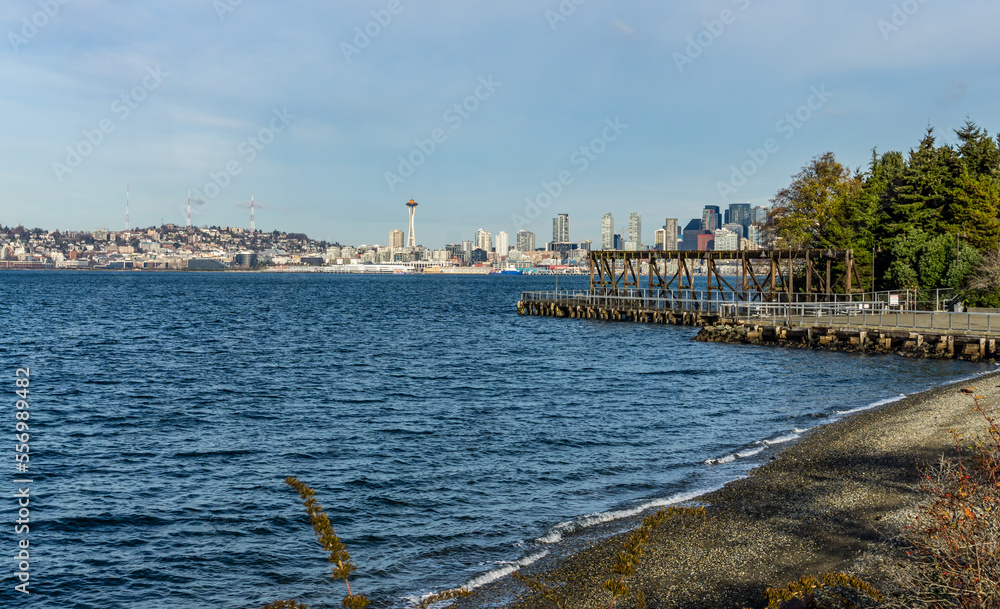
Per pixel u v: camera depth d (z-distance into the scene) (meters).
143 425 30.73
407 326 81.62
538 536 17.81
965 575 11.19
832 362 46.84
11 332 70.75
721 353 53.56
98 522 19.30
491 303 135.88
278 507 20.41
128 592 15.43
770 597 13.16
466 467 24.25
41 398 36.66
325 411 33.78
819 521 17.25
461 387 40.47
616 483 22.17
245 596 15.23
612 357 52.53
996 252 65.31
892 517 16.94
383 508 20.20
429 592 14.90
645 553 15.98
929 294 68.44
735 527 17.27
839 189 82.94
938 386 35.94
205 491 21.88
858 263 78.38
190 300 136.00
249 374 45.22
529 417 32.28
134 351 57.03
